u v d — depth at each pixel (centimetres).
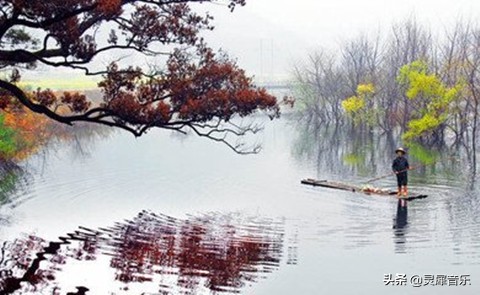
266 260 2455
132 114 1802
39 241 2797
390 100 8400
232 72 1934
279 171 5253
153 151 6712
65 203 3772
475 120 6594
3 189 4225
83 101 1888
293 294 2030
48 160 5784
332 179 4794
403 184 3897
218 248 2656
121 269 2330
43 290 2098
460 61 7688
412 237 2812
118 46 1906
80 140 7725
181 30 1945
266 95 1873
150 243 2759
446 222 3109
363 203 3662
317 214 3388
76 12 1755
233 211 3547
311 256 2516
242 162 5850
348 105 8500
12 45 2395
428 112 7206
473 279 2189
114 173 5044
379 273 2266
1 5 1731
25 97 1858
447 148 7100
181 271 2316
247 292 2081
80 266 2386
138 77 1925
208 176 4950
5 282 2177
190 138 8138
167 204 3784
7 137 5094
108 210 3584
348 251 2594
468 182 4456
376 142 7881
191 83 1895
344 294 2058
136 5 1912
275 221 3234
